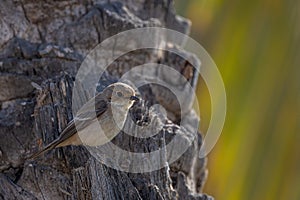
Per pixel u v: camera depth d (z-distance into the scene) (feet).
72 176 41.73
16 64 45.65
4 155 43.24
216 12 50.83
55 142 41.45
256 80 49.26
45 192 41.93
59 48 46.34
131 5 51.90
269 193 49.08
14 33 47.39
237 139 49.21
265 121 49.06
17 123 43.52
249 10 49.75
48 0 47.96
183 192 44.47
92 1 49.14
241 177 49.08
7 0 47.50
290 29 49.21
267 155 49.08
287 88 49.03
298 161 49.06
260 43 49.42
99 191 40.83
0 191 42.39
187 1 53.72
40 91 43.50
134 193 41.16
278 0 49.26
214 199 47.37
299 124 49.03
